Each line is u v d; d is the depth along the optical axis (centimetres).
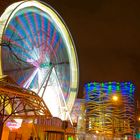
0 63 2625
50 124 2580
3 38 2730
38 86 3275
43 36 3572
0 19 2803
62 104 3484
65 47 3972
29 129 2592
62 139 2172
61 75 3734
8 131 2584
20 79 2984
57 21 3897
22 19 3244
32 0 3372
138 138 5206
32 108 1898
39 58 3331
